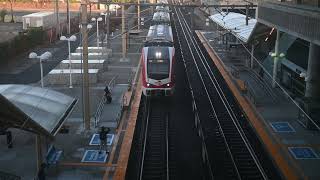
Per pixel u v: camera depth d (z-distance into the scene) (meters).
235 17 49.25
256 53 40.59
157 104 30.12
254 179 19.12
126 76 35.56
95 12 74.62
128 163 20.09
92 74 32.78
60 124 18.55
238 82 32.84
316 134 23.34
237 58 42.50
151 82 29.81
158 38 35.31
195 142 23.45
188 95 32.34
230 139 23.78
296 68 29.09
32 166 19.00
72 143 21.70
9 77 35.09
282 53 31.38
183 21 74.69
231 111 28.41
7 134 20.64
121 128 23.81
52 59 42.66
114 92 30.84
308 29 23.38
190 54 48.06
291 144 21.89
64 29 60.12
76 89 31.48
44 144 21.25
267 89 31.09
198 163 20.89
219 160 21.17
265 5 31.67
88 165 19.36
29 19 58.38
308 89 25.59
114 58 42.53
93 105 27.78
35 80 34.22
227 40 47.22
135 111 26.62
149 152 22.14
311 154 20.75
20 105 19.03
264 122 24.91
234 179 19.20
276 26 29.27
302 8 24.77
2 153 20.38
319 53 25.19
